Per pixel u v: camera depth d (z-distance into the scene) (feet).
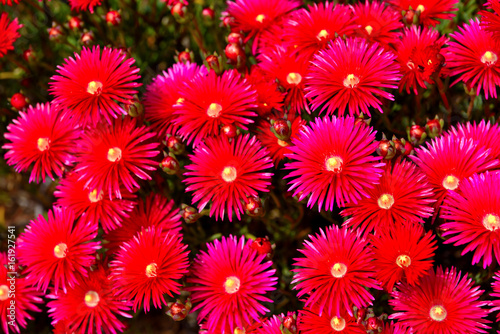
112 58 1.70
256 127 1.72
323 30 1.74
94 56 1.69
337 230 1.61
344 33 1.74
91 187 1.68
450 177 1.62
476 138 1.67
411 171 1.62
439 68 1.66
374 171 1.60
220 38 2.09
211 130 1.70
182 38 2.10
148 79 2.10
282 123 1.62
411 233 1.58
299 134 1.69
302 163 1.62
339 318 1.58
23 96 1.84
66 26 1.94
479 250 1.57
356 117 1.74
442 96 1.75
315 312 1.61
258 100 1.71
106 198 1.70
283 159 1.71
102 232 1.91
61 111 1.77
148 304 1.61
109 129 1.70
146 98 1.78
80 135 1.71
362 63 1.66
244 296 1.61
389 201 1.60
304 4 1.99
